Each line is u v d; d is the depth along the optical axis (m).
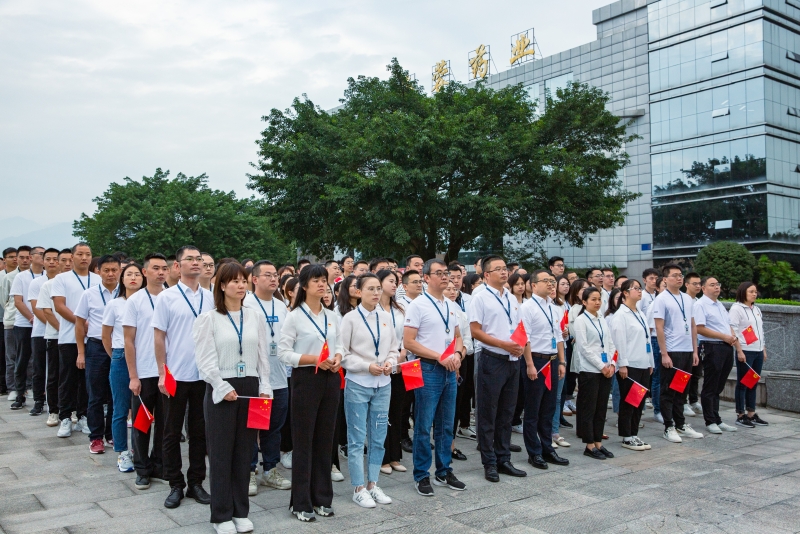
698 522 4.24
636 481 5.22
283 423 5.14
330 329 4.49
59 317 6.96
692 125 32.41
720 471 5.55
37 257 8.10
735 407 8.27
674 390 6.89
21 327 8.06
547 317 5.88
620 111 35.12
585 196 19.11
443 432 5.05
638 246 34.75
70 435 6.59
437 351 4.98
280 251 33.50
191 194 30.81
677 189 33.09
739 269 23.75
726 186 31.08
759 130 29.84
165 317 4.57
